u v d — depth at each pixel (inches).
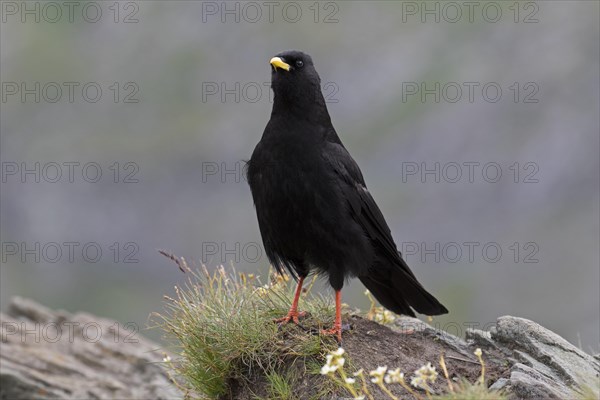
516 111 1270.9
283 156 313.0
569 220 1205.1
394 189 1235.2
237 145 1320.1
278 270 331.9
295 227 314.8
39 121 1362.0
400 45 1336.1
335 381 273.0
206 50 1400.1
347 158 322.7
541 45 1304.1
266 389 288.7
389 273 338.6
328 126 326.0
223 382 301.3
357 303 848.3
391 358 292.0
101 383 387.9
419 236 1200.2
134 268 1202.0
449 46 1325.0
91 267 1171.9
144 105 1375.5
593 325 1113.4
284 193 312.5
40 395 367.2
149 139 1332.4
